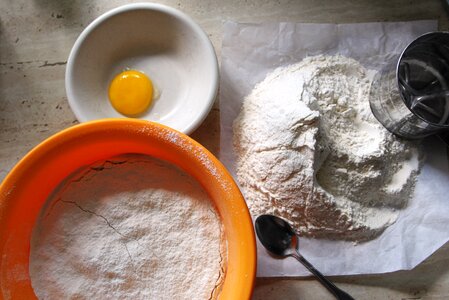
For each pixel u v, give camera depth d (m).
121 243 0.35
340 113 0.41
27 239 0.34
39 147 0.32
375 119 0.42
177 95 0.43
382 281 0.40
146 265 0.35
